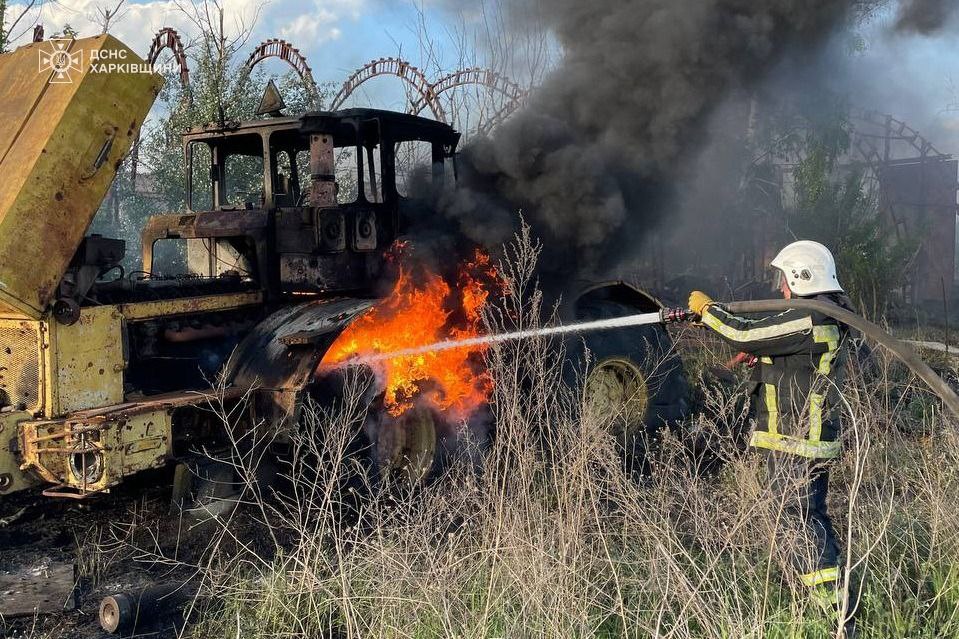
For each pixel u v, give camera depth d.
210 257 5.60
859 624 3.06
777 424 3.33
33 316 3.99
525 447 3.64
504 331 5.21
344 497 4.65
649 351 6.00
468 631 2.87
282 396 4.48
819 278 3.38
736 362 3.70
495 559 3.11
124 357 4.39
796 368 3.28
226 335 5.13
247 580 3.48
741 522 3.12
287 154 5.64
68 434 3.97
